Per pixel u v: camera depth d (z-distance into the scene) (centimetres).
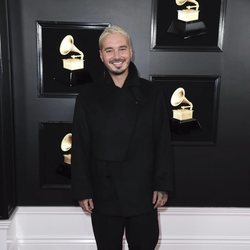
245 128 205
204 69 197
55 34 191
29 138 203
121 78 152
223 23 191
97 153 151
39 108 200
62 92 198
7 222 193
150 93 155
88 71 196
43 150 204
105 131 148
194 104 201
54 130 203
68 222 214
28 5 187
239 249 216
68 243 215
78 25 190
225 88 200
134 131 149
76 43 192
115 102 149
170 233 216
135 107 149
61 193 211
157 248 216
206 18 192
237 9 191
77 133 156
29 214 211
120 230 164
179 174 210
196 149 207
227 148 207
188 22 192
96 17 190
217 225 216
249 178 210
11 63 193
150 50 194
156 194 162
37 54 192
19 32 190
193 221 215
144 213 156
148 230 162
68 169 207
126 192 152
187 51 195
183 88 199
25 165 206
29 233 214
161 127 158
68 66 195
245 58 196
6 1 183
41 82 196
